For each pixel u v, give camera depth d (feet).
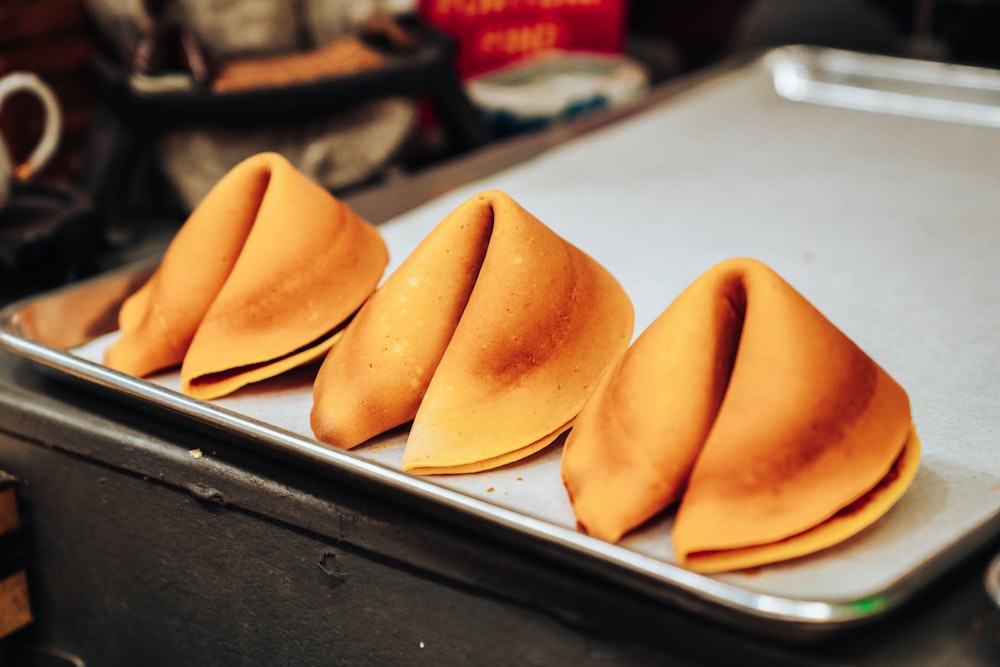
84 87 4.86
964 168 3.92
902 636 1.57
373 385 2.01
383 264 2.36
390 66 4.44
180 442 2.11
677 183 3.73
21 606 2.46
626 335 2.13
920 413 2.17
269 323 2.19
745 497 1.65
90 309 2.57
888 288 2.86
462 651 1.88
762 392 1.70
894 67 4.92
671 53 7.76
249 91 4.09
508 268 1.98
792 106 4.75
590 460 1.79
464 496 1.74
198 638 2.25
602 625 1.69
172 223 4.54
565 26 6.25
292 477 1.99
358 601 1.98
